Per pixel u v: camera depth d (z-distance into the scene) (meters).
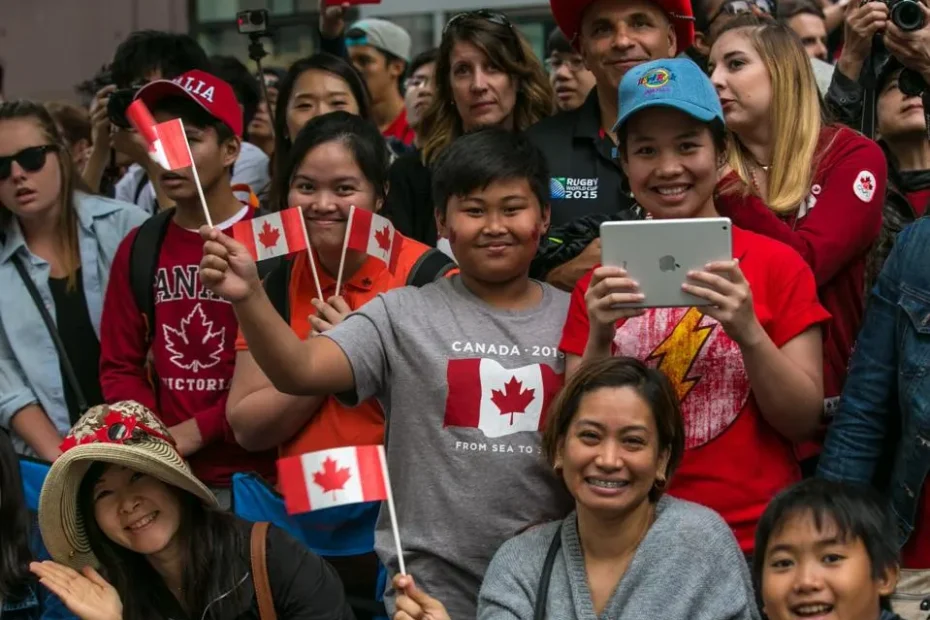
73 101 7.54
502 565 3.57
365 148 4.45
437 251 4.39
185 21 7.54
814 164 4.18
